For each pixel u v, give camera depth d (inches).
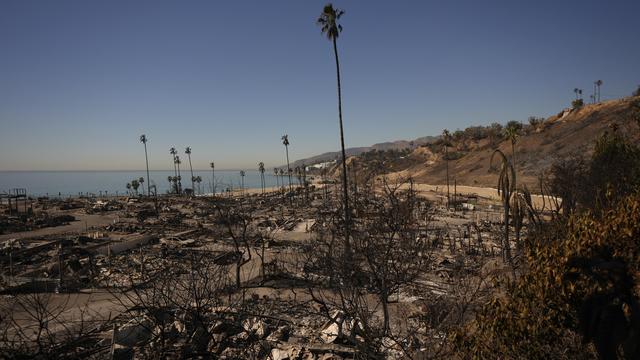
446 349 265.1
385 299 313.0
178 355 393.4
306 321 637.3
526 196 906.1
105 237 2069.4
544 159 3806.6
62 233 2285.9
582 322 145.8
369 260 313.0
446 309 316.5
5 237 2151.8
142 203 4291.3
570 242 216.7
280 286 790.5
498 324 214.5
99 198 5398.6
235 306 486.9
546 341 200.8
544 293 202.7
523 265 350.0
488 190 3922.2
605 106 4475.9
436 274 761.0
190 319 444.5
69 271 1188.5
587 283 182.1
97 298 803.4
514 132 2711.6
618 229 214.1
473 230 1727.4
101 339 515.5
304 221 2311.8
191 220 2768.2
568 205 690.8
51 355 317.4
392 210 333.7
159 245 1756.9
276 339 584.1
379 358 290.8
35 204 4131.4
